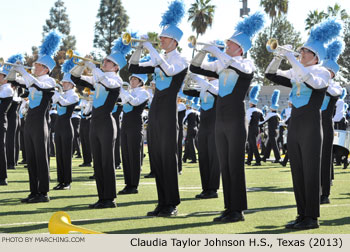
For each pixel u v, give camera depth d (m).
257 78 54.44
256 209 6.90
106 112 7.11
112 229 5.43
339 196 8.35
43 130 7.56
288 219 6.14
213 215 6.44
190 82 8.26
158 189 6.50
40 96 7.63
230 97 6.07
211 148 8.16
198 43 6.16
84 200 7.70
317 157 5.69
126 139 8.78
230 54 6.27
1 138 9.52
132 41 6.62
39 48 7.91
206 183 8.18
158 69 6.52
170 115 6.45
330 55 7.67
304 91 5.75
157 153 6.50
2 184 9.54
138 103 8.87
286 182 10.32
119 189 9.26
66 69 9.34
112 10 61.69
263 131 19.34
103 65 7.39
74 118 17.78
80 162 15.83
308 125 5.70
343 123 15.27
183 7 6.61
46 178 7.55
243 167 6.07
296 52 5.98
